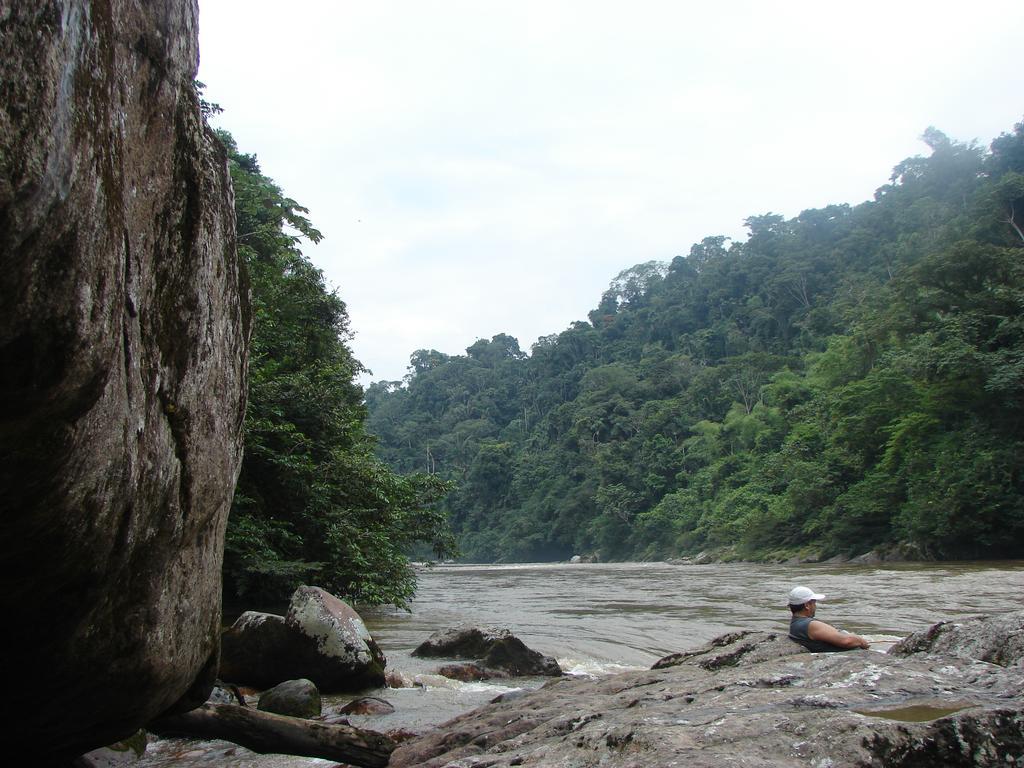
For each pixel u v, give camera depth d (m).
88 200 1.87
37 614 2.44
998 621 4.29
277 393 14.77
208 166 2.99
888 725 2.65
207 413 3.09
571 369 106.44
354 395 20.73
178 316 2.76
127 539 2.57
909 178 79.81
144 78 2.38
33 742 3.14
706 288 96.81
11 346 1.70
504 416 111.75
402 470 103.25
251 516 13.07
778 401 55.47
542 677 8.38
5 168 1.54
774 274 85.62
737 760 2.50
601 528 69.25
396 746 4.47
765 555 42.59
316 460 15.26
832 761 2.50
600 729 3.22
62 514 2.13
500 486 88.88
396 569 15.41
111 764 4.94
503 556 81.00
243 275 3.65
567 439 82.75
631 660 9.53
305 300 18.92
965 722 2.65
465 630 9.38
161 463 2.68
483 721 4.40
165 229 2.61
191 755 5.28
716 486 58.16
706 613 14.73
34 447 1.90
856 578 22.59
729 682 3.80
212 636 3.63
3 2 1.51
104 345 2.02
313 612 7.49
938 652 4.37
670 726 2.93
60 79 1.71
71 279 1.82
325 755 4.34
